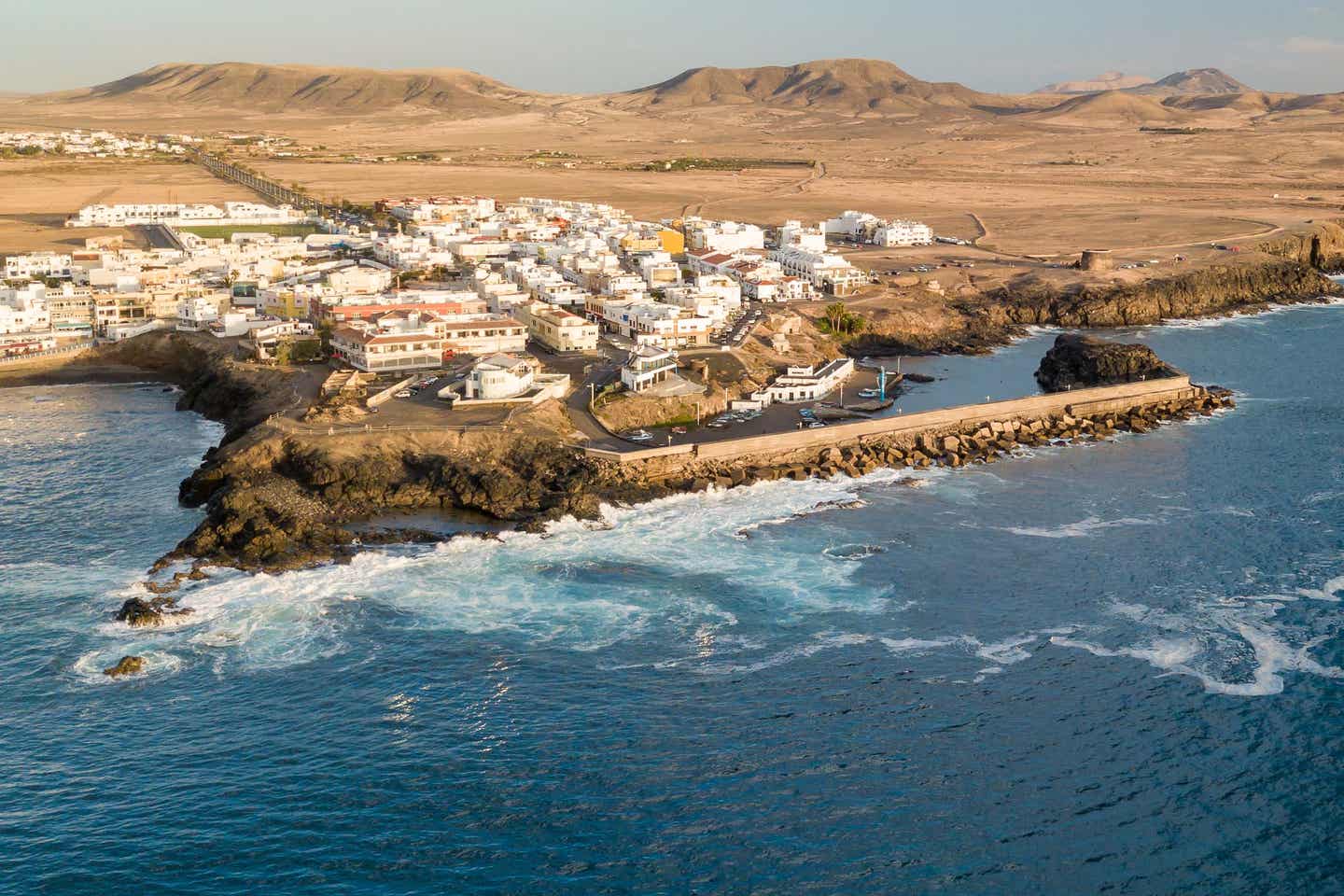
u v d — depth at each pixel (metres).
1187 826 116.75
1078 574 170.62
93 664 142.50
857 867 110.75
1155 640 151.38
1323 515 191.50
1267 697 138.12
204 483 196.25
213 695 136.62
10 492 196.75
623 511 191.25
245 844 111.94
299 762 124.62
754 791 121.19
